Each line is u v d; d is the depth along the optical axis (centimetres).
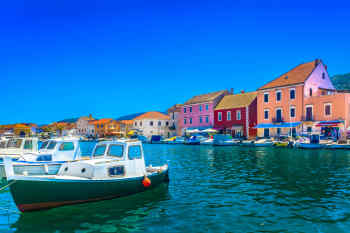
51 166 1055
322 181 1425
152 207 1012
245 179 1502
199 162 2306
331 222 850
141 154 1271
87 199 1020
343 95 3869
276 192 1207
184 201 1088
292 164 2072
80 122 11669
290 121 4534
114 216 919
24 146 1992
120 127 10281
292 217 895
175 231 798
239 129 5362
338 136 3822
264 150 3475
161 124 8406
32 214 928
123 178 1099
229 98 5919
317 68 4641
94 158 1259
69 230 810
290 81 4622
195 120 6419
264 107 4962
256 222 858
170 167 2003
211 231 795
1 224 857
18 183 878
